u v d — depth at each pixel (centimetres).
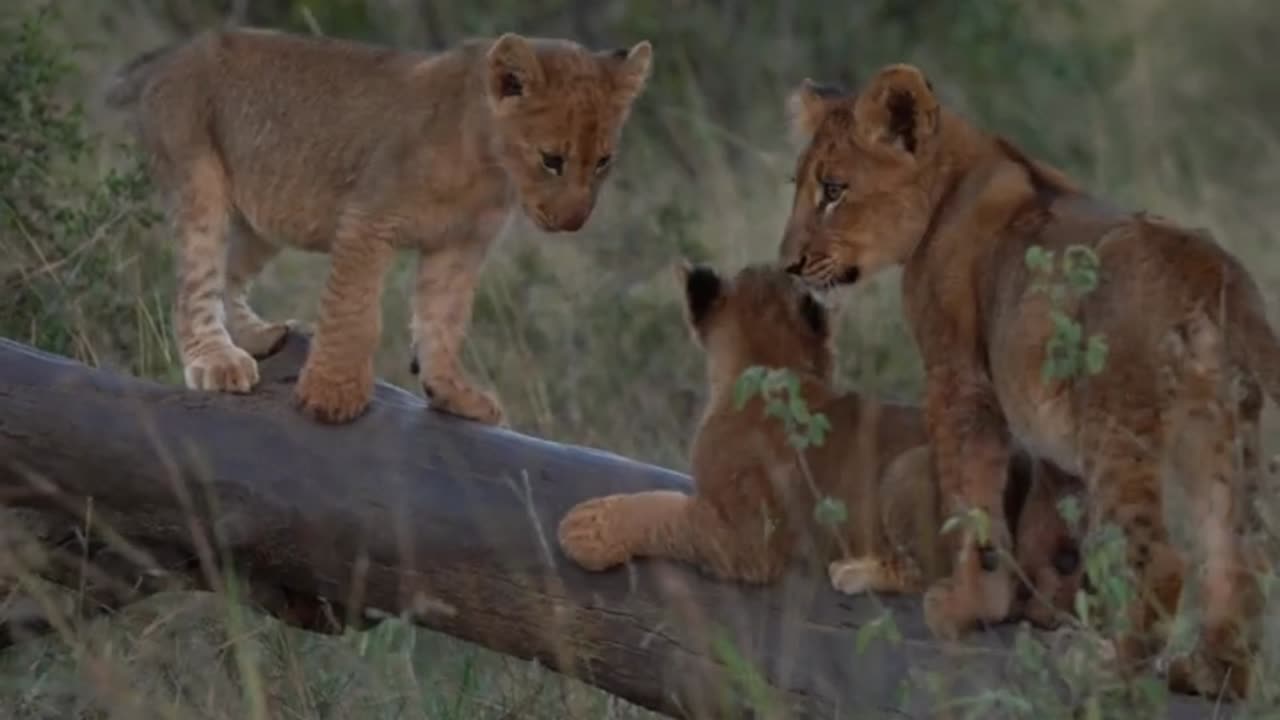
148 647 1105
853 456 1045
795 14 2203
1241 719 919
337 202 1163
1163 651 941
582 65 1152
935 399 1056
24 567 1112
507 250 1620
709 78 2139
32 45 1456
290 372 1158
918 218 1082
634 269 1630
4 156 1409
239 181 1193
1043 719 927
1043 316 1000
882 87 1073
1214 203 1906
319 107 1164
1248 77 2342
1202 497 962
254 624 1143
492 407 1139
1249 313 973
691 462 1076
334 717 1103
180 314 1190
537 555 1048
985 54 2153
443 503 1063
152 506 1084
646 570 1041
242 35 1203
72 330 1348
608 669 1043
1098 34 2264
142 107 1222
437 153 1132
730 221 1680
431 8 2130
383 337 1525
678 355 1509
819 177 1091
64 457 1080
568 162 1142
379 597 1076
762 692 986
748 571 1036
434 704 1120
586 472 1077
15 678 1124
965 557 1002
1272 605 999
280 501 1072
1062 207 1041
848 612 1016
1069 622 982
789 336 1087
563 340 1517
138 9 1945
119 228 1402
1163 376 962
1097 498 969
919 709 980
